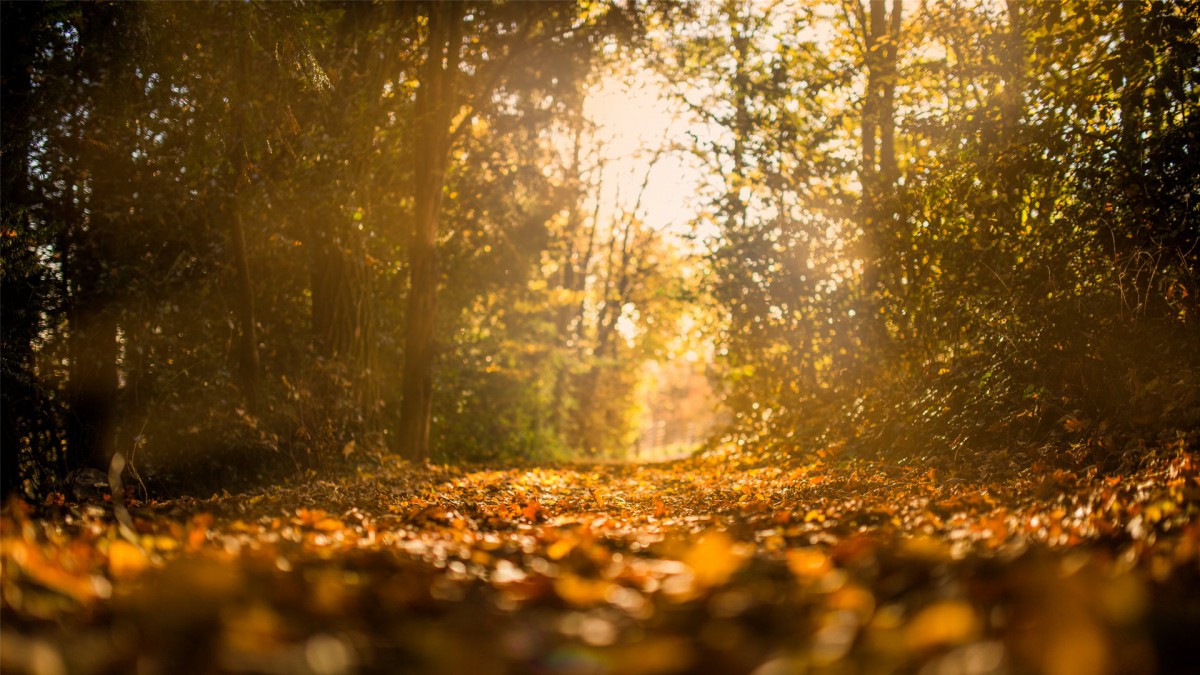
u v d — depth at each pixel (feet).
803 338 57.11
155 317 39.11
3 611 9.14
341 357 52.11
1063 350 31.30
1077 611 7.27
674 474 57.57
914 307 44.88
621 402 144.05
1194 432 23.34
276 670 7.06
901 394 43.39
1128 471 24.13
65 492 32.22
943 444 35.37
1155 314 29.37
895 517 18.48
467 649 7.89
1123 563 11.05
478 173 73.15
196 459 39.86
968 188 39.78
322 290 52.44
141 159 38.19
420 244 61.21
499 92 72.18
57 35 35.01
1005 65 42.86
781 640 8.11
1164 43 30.25
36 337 34.76
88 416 36.40
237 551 12.94
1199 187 28.99
